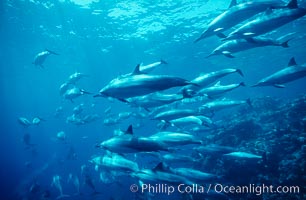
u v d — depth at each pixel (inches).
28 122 633.6
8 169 2204.7
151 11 802.8
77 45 1077.8
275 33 1043.9
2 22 877.2
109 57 1218.0
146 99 257.6
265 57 1505.9
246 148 442.3
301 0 738.2
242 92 2235.5
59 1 749.3
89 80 1615.4
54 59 1262.3
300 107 557.9
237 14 197.6
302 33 1110.4
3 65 1407.5
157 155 390.0
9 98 2642.7
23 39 1031.0
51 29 936.9
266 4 194.2
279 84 234.7
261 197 359.3
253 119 539.2
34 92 2293.3
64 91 502.3
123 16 833.5
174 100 251.1
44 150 2438.5
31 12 813.9
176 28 931.3
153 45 1080.8
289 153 404.2
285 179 347.3
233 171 406.6
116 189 828.0
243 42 219.3
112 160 272.4
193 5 773.3
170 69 1406.3
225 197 332.8
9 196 1349.7
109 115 775.7
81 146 1747.0
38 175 1485.0
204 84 277.9
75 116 653.3
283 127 484.1
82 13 810.8
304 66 229.1
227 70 275.6
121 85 196.9
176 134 267.1
